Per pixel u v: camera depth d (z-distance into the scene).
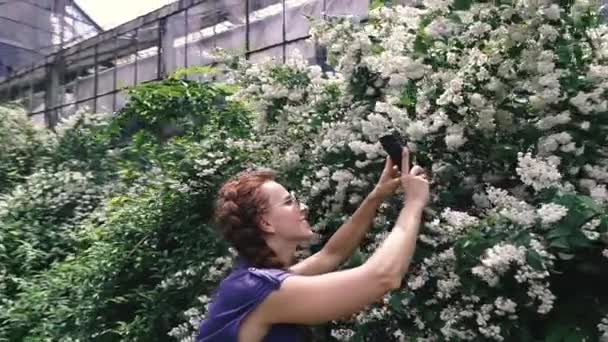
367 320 2.65
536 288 2.17
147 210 4.48
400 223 1.51
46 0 17.00
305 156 3.62
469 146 2.83
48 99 14.28
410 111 3.00
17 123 8.34
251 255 1.55
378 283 1.40
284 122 3.68
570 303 2.37
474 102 2.70
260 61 3.80
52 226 6.12
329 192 3.21
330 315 1.40
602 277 2.34
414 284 2.47
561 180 2.53
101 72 13.25
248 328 1.44
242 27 10.49
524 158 2.40
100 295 4.34
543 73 2.66
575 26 2.77
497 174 2.78
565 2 2.77
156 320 3.85
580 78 2.69
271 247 1.56
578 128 2.64
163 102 5.10
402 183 1.61
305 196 3.30
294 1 9.38
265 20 9.74
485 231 2.30
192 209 4.20
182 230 4.16
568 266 2.35
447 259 2.45
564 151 2.57
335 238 1.86
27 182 6.88
